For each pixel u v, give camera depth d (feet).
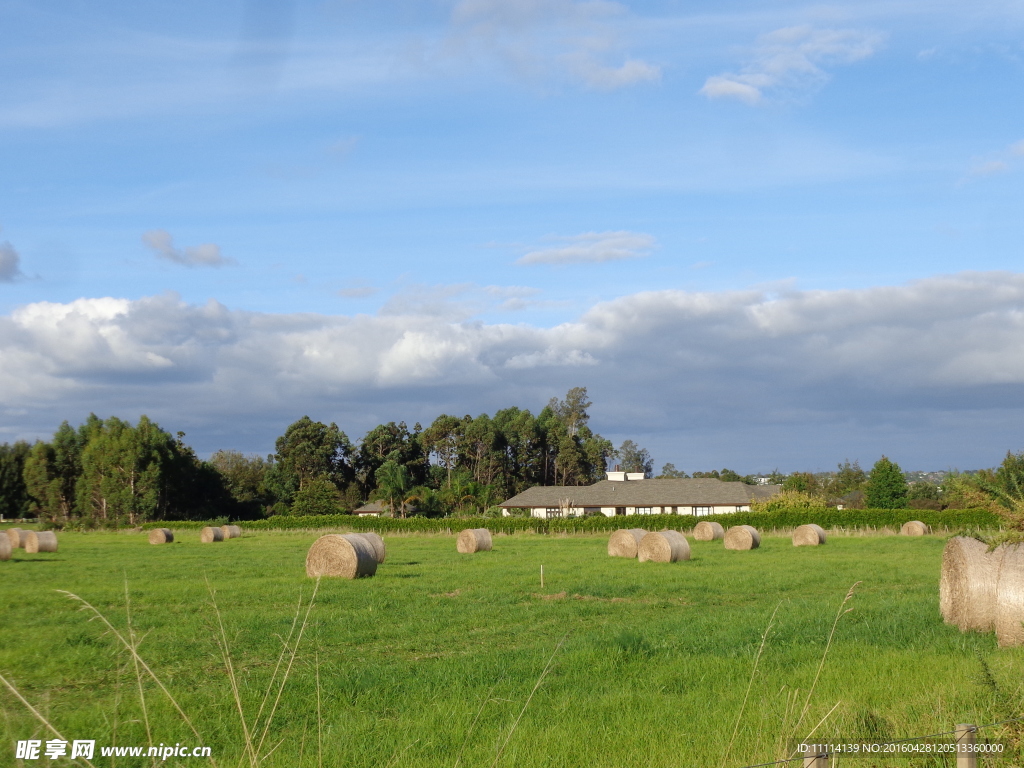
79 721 28.73
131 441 272.92
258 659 41.24
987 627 46.29
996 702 26.40
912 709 28.43
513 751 25.40
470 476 376.48
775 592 73.05
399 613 57.72
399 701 32.89
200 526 250.57
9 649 42.93
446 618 55.01
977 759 21.58
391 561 116.47
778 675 35.88
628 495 292.20
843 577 85.35
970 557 47.11
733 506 276.82
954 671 34.86
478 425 392.06
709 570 96.27
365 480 393.09
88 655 41.22
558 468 424.05
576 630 51.19
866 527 195.62
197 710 30.66
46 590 70.74
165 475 285.64
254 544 176.24
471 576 88.94
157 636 47.11
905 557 117.70
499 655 41.73
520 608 60.90
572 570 97.40
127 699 32.45
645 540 113.91
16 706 31.60
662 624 51.93
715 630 49.44
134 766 24.80
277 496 362.53
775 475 383.45
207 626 50.47
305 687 34.83
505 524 220.84
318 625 51.24
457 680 35.81
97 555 133.80
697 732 27.53
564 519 220.23
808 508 207.72
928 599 63.67
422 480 404.16
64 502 288.51
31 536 141.90
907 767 23.08
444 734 27.91
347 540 86.89
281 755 25.93
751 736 26.50
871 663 37.96
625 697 32.76
